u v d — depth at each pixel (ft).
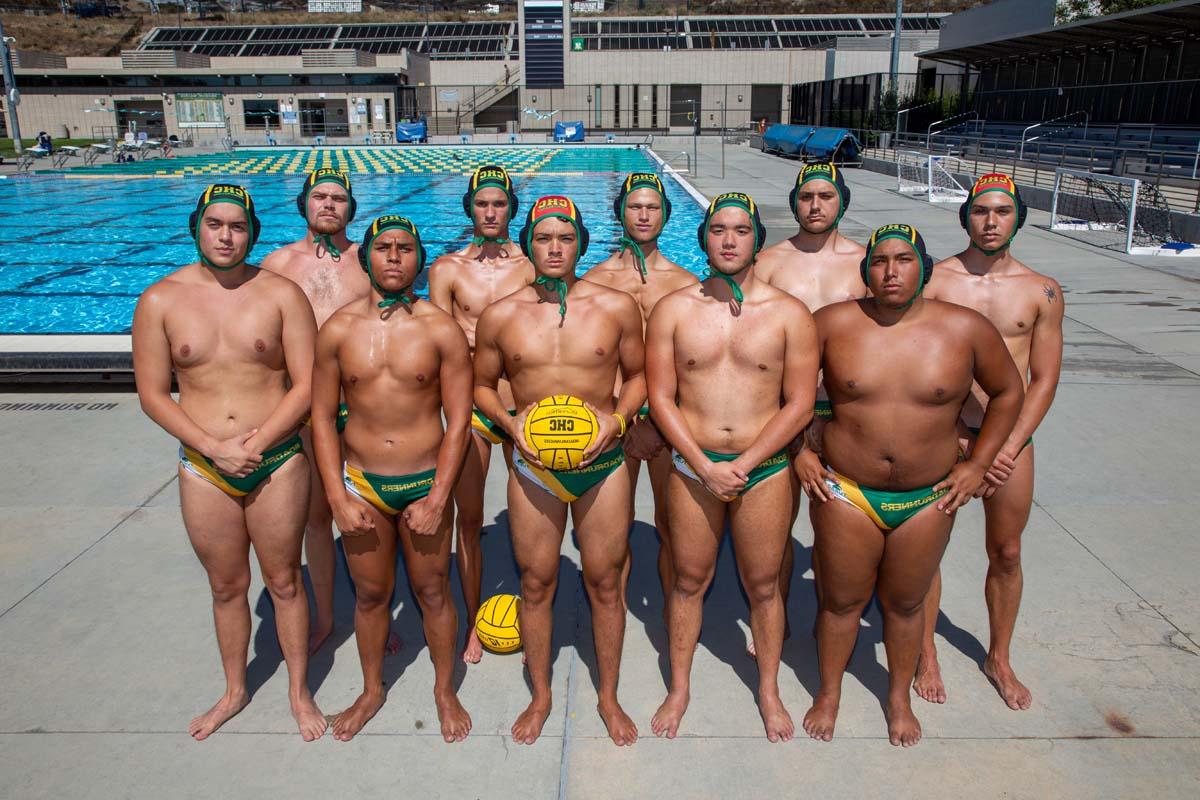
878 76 95.76
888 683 10.21
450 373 9.01
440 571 9.37
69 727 9.70
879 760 9.16
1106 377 21.48
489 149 116.06
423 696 10.35
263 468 9.09
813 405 8.90
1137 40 77.71
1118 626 11.39
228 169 88.99
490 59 154.10
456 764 9.18
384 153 109.09
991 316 9.88
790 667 10.89
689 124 142.41
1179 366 22.25
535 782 8.91
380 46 160.35
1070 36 77.56
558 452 8.58
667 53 139.03
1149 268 34.71
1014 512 9.66
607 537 9.12
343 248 12.92
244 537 9.40
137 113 135.85
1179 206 45.39
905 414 8.44
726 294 8.91
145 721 9.82
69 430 18.63
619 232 50.65
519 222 51.62
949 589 12.50
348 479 9.16
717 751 9.33
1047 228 45.34
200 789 8.82
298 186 74.59
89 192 69.67
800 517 14.82
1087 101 81.00
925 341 8.36
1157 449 17.15
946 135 93.15
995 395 8.70
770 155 100.68
